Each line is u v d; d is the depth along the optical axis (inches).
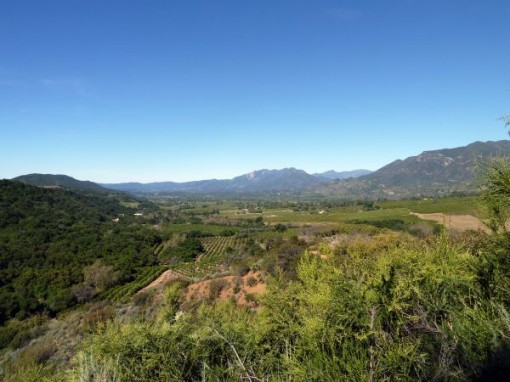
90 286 1999.3
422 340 103.8
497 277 119.6
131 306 964.6
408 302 115.6
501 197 124.6
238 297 853.8
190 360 143.3
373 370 94.1
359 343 102.5
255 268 1040.2
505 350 87.7
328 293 119.8
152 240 3307.1
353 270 131.6
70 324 959.6
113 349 140.5
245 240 3393.2
